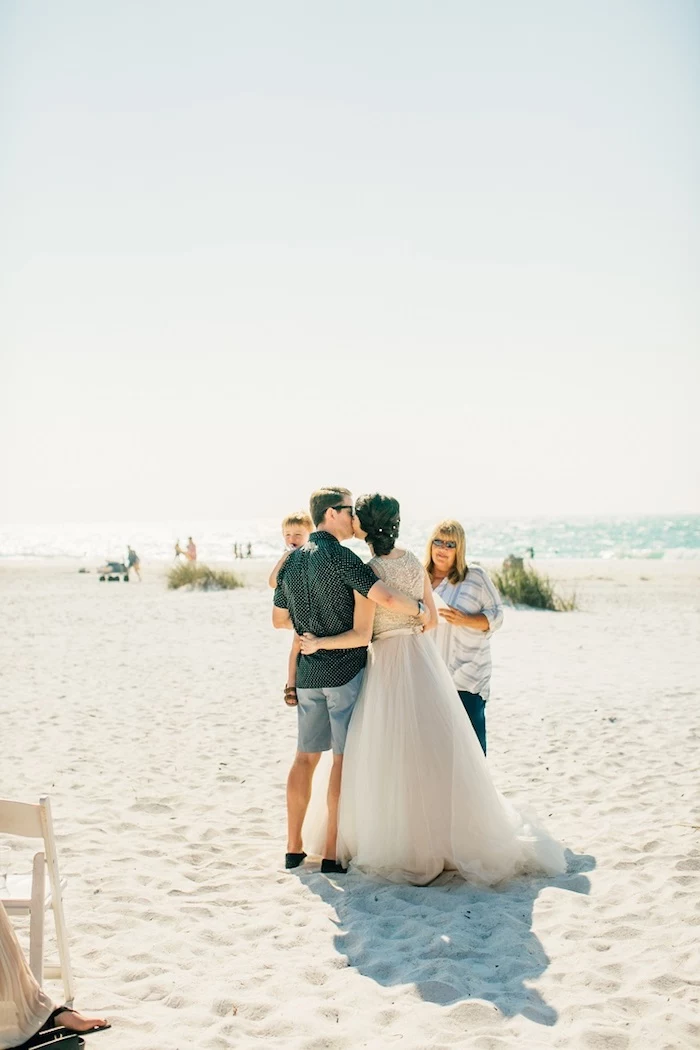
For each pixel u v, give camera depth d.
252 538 93.38
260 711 9.77
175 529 126.69
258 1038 3.40
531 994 3.68
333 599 5.04
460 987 3.73
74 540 95.19
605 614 19.20
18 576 35.31
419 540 75.62
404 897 4.74
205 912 4.60
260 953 4.12
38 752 8.03
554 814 6.11
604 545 65.62
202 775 7.25
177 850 5.53
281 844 5.64
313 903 4.68
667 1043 3.29
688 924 4.29
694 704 9.57
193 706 10.07
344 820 5.15
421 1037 3.37
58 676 12.18
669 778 6.83
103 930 4.39
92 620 19.25
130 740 8.48
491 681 11.36
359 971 3.93
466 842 4.89
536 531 82.62
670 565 39.22
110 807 6.40
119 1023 3.48
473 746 5.09
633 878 4.88
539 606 20.41
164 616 19.91
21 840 5.73
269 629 17.41
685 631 16.20
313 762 5.29
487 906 4.55
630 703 9.72
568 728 8.60
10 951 3.29
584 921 4.37
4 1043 3.23
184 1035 3.40
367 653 5.20
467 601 5.53
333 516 5.22
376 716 5.02
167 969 3.97
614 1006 3.57
